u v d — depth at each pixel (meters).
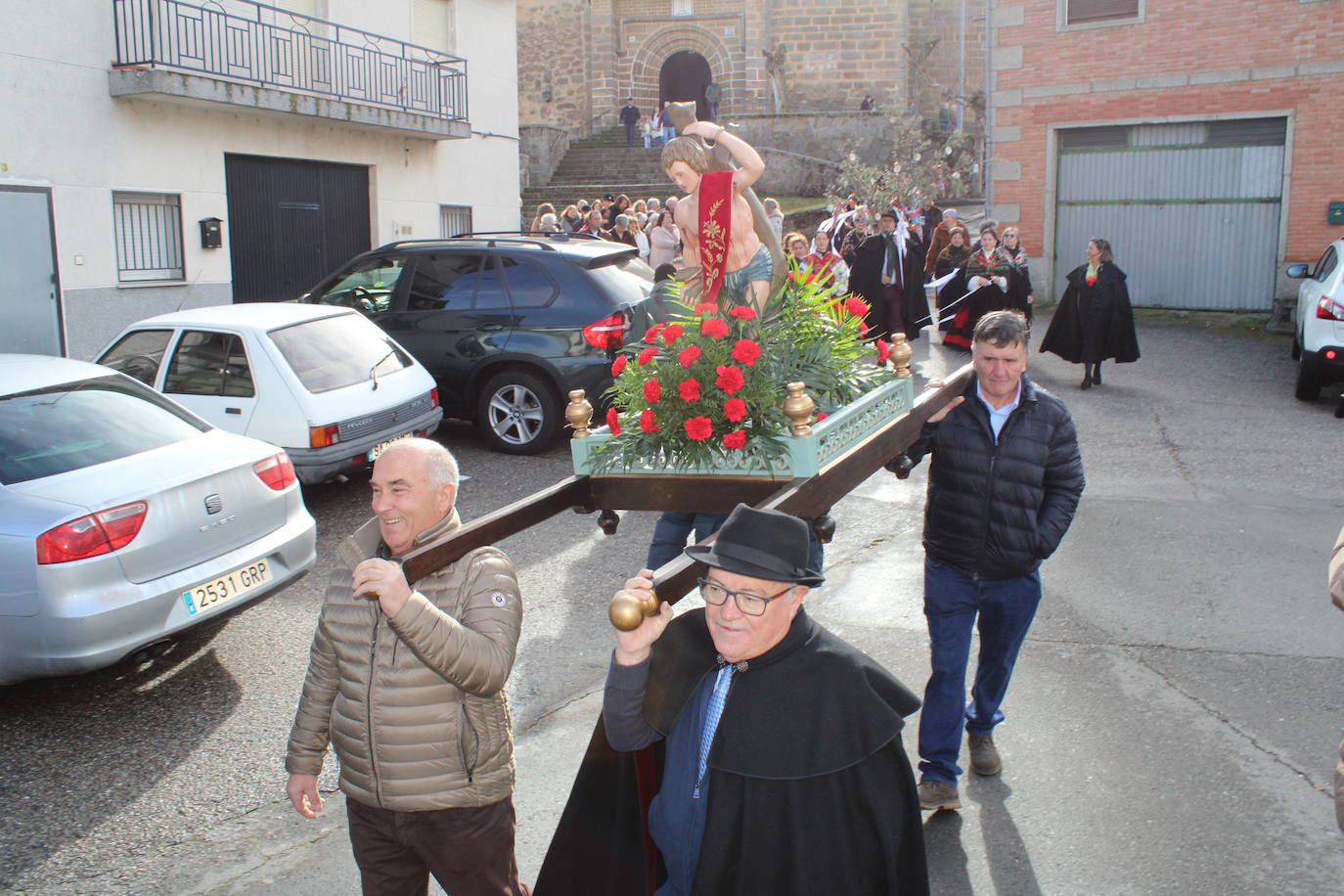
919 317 13.84
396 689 2.81
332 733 2.95
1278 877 3.62
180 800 4.29
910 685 5.15
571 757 4.57
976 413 3.91
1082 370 12.91
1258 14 15.53
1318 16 15.14
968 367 4.18
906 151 28.77
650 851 2.55
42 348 12.38
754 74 35.41
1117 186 17.08
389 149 17.75
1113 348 11.86
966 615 3.98
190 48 14.04
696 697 2.41
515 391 9.62
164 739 4.76
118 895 3.69
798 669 2.33
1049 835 3.90
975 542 3.90
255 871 3.84
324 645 2.97
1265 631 5.65
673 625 2.47
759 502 2.91
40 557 4.66
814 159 29.38
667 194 27.23
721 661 2.41
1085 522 7.48
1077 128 17.17
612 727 2.39
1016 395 3.93
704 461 3.03
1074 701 4.93
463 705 2.85
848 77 35.25
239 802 4.27
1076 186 17.38
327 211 16.75
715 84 35.91
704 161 3.53
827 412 3.23
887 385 3.48
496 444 9.77
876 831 2.28
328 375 8.00
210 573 5.14
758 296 3.51
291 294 16.14
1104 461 9.07
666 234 13.99
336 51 16.48
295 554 5.64
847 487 3.17
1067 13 16.84
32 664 4.75
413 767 2.82
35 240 12.23
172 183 13.91
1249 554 6.82
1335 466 8.83
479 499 8.28
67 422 5.35
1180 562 6.69
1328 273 11.79
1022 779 4.30
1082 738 4.61
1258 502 7.91
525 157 29.20
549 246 9.70
